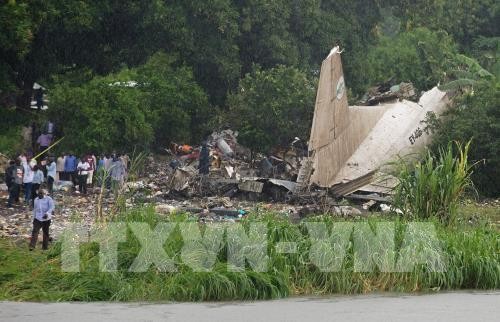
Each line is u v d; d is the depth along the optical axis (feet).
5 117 344.69
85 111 327.67
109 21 369.30
